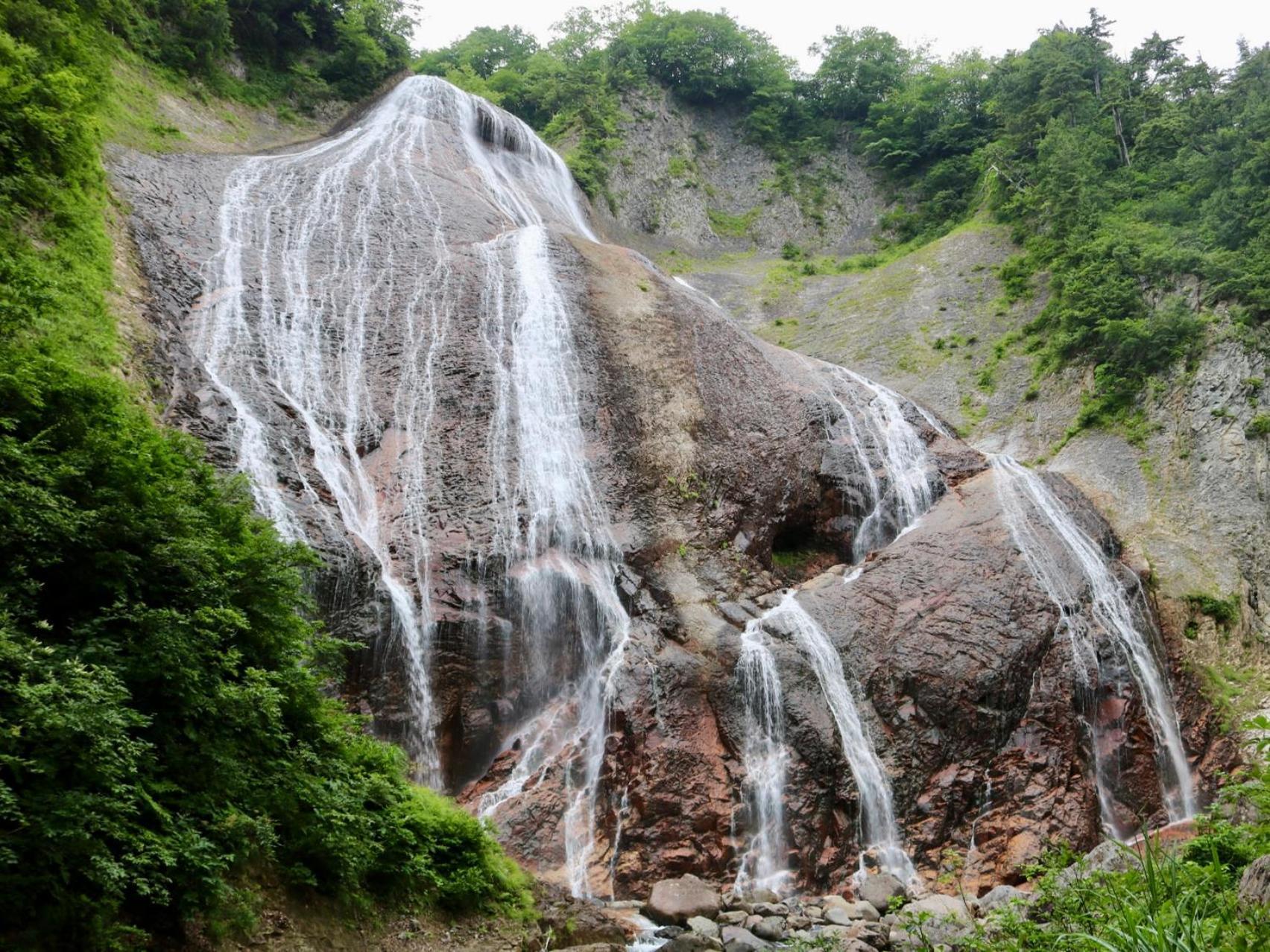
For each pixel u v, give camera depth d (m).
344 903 9.67
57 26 22.44
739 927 13.54
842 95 61.69
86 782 7.01
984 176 48.66
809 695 18.78
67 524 8.14
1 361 9.48
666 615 20.08
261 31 40.50
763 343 31.03
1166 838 19.02
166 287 21.41
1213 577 25.30
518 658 18.44
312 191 28.34
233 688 8.67
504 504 20.28
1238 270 31.30
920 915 9.67
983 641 20.39
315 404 20.67
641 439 23.27
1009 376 34.66
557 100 56.62
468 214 30.23
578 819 16.50
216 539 9.90
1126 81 48.19
